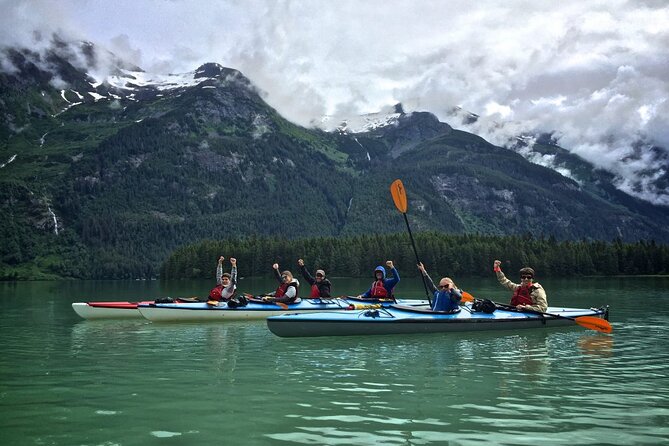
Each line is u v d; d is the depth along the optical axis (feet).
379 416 24.32
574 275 369.09
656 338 49.01
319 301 63.62
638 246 391.45
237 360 38.34
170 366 36.24
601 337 49.26
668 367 35.45
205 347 44.39
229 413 24.84
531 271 57.00
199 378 32.37
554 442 20.92
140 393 28.68
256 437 21.53
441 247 378.53
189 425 23.06
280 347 44.09
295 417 24.16
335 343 45.88
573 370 34.50
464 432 22.08
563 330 54.03
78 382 31.45
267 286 216.13
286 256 395.75
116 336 51.88
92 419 23.94
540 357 39.32
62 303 106.93
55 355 41.04
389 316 51.06
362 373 33.68
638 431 22.15
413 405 26.13
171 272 404.77
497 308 55.57
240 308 63.72
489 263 370.12
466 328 52.13
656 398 27.35
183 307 63.21
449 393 28.48
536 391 28.89
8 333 54.75
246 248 398.01
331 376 32.76
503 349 42.73
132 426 22.94
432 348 43.37
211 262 391.24
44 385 30.68
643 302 99.60
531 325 54.49
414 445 20.57
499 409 25.39
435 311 52.39
